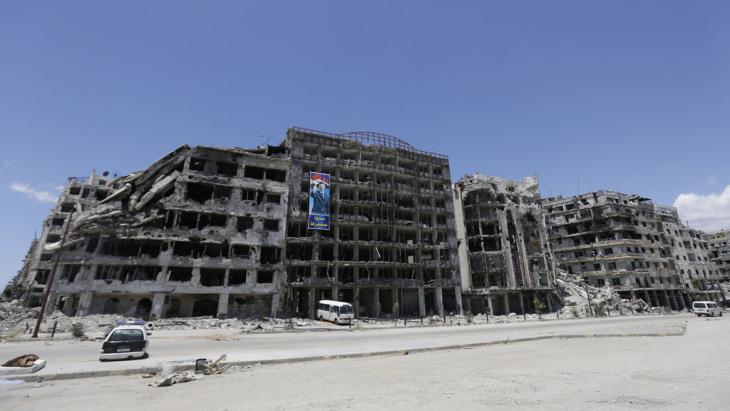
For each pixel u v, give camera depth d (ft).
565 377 49.32
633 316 230.27
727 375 48.26
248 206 186.60
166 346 85.25
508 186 284.82
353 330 138.51
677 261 339.98
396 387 44.60
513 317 220.23
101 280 150.41
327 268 198.39
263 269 178.91
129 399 39.73
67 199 245.24
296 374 53.26
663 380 46.11
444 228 238.27
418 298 219.20
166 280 159.84
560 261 331.16
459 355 71.87
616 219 311.68
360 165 225.97
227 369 57.11
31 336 105.19
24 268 255.91
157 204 169.89
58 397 40.63
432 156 256.73
